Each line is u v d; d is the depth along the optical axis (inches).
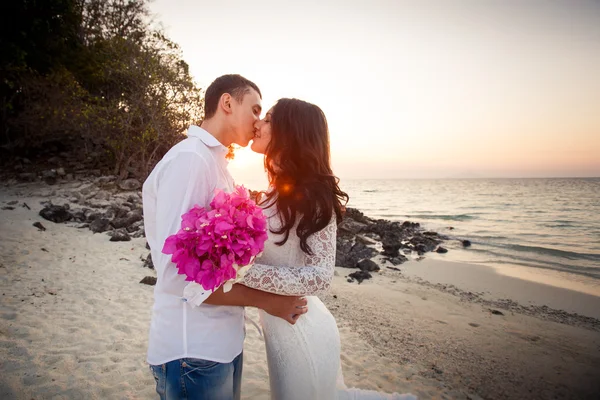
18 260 255.4
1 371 125.2
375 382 150.6
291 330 70.9
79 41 743.1
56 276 235.5
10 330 154.7
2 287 203.8
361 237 569.0
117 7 834.2
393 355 179.6
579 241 623.2
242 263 52.9
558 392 154.6
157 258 60.1
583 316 265.4
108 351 148.6
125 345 154.9
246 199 56.1
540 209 1237.7
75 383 123.6
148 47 652.1
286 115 70.3
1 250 269.4
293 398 70.8
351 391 85.2
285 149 69.6
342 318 227.5
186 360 57.9
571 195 2032.5
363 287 303.0
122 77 636.7
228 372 62.6
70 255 286.0
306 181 68.6
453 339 205.8
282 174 69.6
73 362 136.6
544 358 187.9
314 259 68.1
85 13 815.1
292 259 71.2
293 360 70.6
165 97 631.8
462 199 1831.9
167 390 58.9
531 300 301.4
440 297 291.0
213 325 60.6
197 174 57.7
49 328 162.1
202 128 71.4
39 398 113.8
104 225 384.2
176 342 58.3
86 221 406.6
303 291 62.9
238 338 65.6
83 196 501.4
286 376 71.1
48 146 695.7
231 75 72.2
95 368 134.4
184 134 663.1
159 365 59.5
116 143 617.6
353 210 808.9
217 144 64.1
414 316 239.6
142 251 323.3
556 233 714.8
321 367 71.9
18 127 622.2
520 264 446.3
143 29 837.2
